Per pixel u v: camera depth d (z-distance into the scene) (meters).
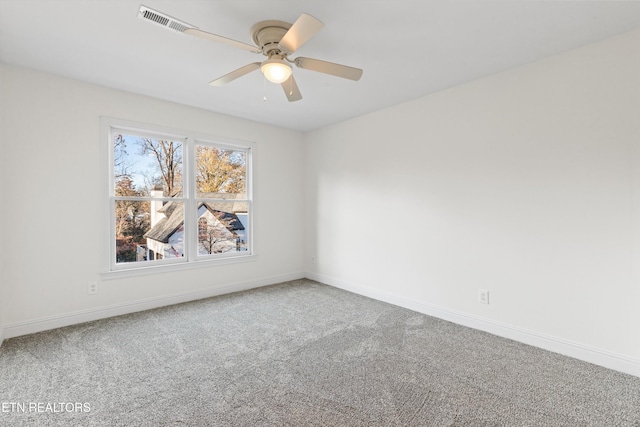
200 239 4.00
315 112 3.95
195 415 1.72
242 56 2.52
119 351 2.47
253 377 2.11
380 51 2.43
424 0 1.83
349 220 4.25
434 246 3.30
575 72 2.36
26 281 2.77
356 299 3.88
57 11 1.94
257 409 1.77
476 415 1.73
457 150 3.09
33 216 2.80
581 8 1.89
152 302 3.51
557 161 2.46
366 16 1.98
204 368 2.22
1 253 2.60
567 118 2.40
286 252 4.79
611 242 2.22
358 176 4.13
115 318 3.18
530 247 2.61
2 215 2.64
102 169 3.16
